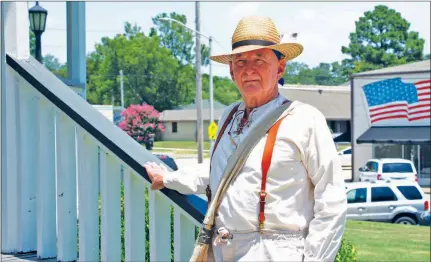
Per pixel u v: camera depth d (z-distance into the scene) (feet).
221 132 10.02
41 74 14.40
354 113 111.14
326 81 330.13
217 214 9.53
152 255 12.44
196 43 100.78
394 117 106.73
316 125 9.15
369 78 109.60
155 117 201.87
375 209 64.75
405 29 271.49
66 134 13.92
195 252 9.68
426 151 107.76
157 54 252.62
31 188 14.85
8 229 14.85
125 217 12.75
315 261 8.82
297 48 9.48
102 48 255.50
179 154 182.80
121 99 231.50
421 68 104.58
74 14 22.95
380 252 44.73
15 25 14.76
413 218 64.80
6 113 14.76
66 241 14.01
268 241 9.09
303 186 9.18
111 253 13.16
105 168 13.01
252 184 9.16
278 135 9.14
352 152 111.96
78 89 22.62
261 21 9.64
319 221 8.97
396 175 90.63
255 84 9.53
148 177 12.07
